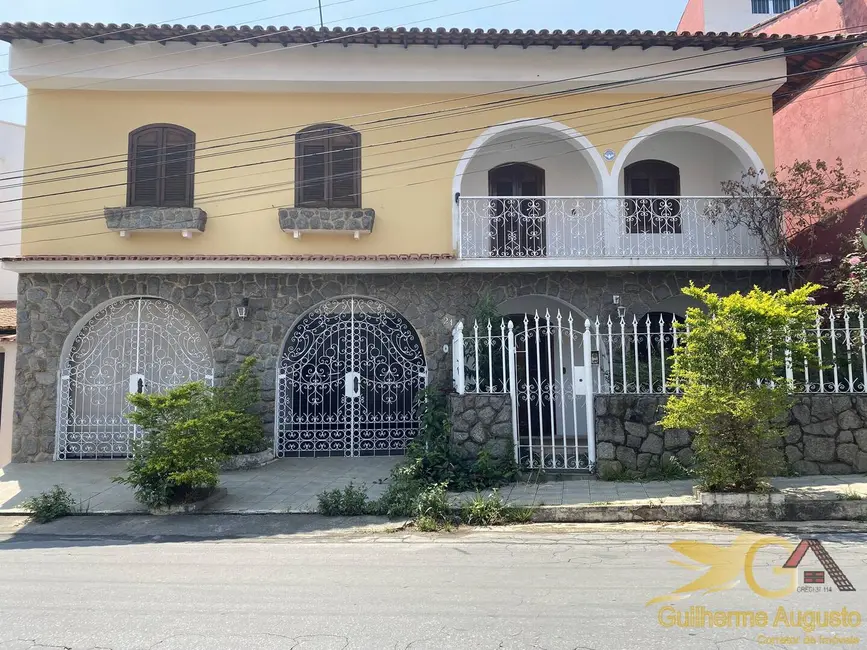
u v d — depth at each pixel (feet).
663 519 21.66
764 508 21.29
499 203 37.42
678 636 11.88
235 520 22.98
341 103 35.22
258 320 34.12
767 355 21.02
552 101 35.22
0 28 31.63
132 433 34.01
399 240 34.76
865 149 34.99
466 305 34.30
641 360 28.91
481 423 26.53
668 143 38.96
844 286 29.37
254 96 35.01
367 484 27.55
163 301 34.78
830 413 25.18
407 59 33.96
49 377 33.32
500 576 15.87
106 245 34.01
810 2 40.88
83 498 25.98
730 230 33.47
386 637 11.95
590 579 15.48
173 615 13.26
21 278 33.76
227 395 31.45
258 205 34.60
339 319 34.96
